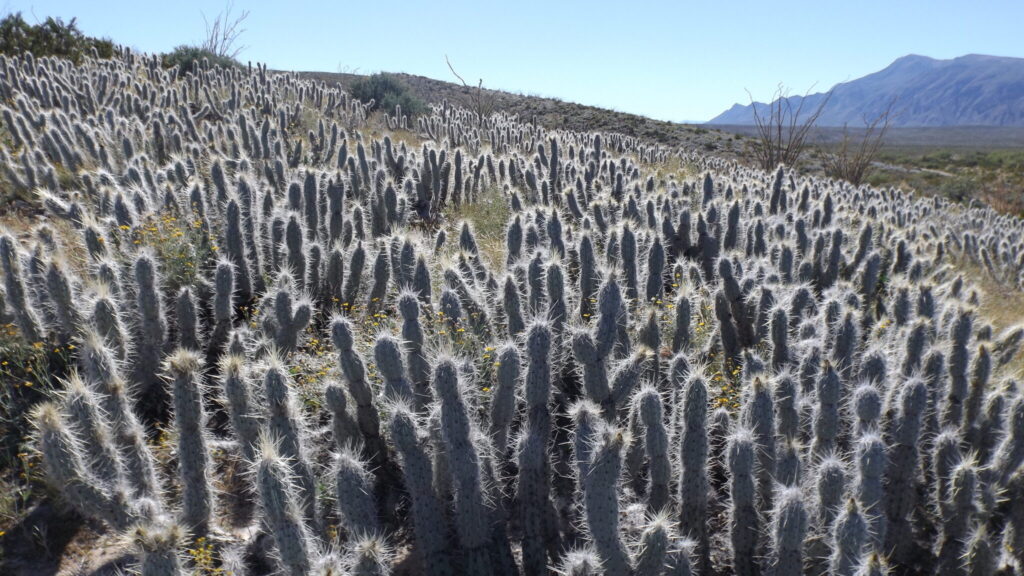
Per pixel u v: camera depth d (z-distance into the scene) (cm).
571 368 520
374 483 413
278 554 310
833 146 3516
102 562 359
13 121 1143
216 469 432
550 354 377
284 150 1294
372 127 2180
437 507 350
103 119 1327
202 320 618
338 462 345
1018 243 1466
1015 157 4744
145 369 496
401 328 439
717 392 488
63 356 496
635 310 628
